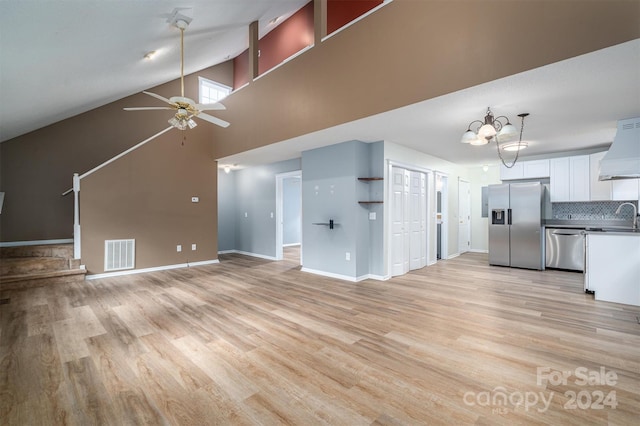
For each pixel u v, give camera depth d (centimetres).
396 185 534
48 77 378
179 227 629
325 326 305
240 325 309
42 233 574
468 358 239
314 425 166
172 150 621
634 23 210
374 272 515
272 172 730
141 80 569
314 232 561
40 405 182
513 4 259
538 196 580
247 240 816
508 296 407
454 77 293
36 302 387
